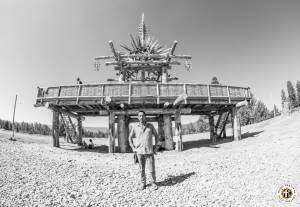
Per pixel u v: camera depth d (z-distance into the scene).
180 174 9.46
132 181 8.52
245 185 7.72
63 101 17.67
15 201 6.02
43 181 7.79
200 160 12.30
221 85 18.95
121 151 18.73
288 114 38.09
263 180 7.98
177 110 19.03
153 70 25.30
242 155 12.31
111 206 6.24
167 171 10.08
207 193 7.27
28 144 18.69
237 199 6.68
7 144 16.34
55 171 9.09
